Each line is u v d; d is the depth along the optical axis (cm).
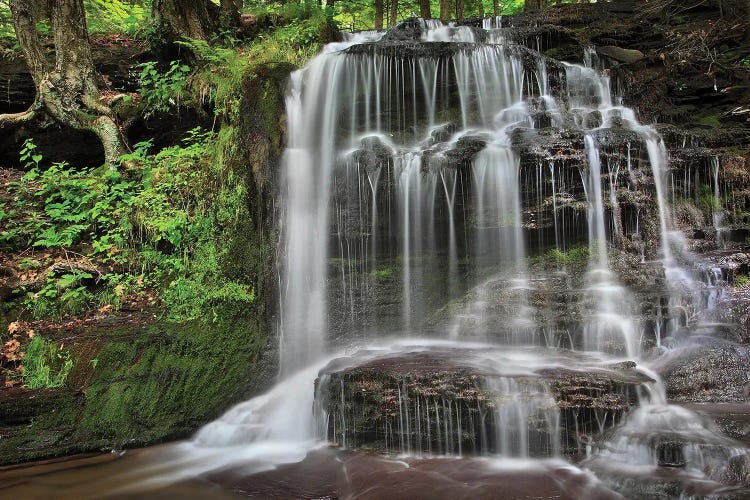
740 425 478
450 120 881
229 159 827
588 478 452
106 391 637
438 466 488
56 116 988
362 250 751
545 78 959
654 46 1202
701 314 654
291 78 845
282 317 746
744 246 803
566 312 638
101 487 502
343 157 769
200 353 693
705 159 837
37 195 928
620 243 731
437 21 1338
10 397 616
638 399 509
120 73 1104
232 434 609
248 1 1512
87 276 802
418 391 521
